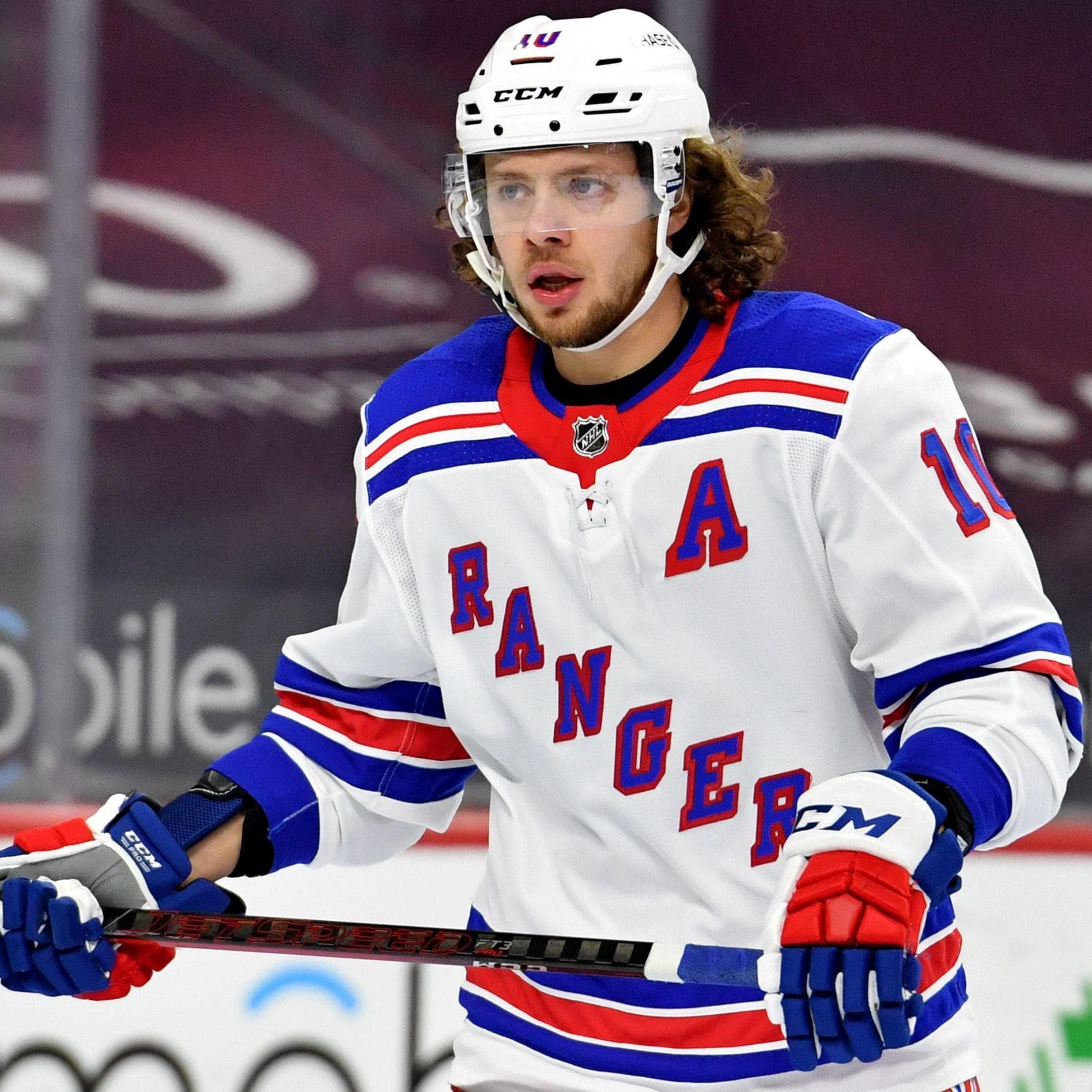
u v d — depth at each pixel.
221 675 18.05
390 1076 12.96
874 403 7.10
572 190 7.34
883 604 7.05
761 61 17.84
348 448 18.34
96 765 17.73
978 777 6.53
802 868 6.25
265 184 18.41
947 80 17.67
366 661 8.28
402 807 8.42
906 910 6.02
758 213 7.78
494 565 7.72
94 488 18.16
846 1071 7.19
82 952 7.56
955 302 17.73
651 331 7.52
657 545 7.39
